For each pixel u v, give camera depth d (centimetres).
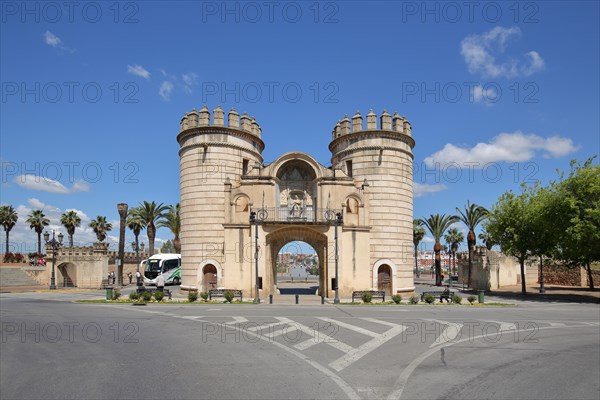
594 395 1098
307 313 2792
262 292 3997
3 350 1598
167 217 6944
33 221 8981
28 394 1071
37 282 5812
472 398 1067
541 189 4572
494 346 1719
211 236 4138
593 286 5588
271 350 1609
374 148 4350
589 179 3944
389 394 1092
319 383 1182
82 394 1071
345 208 4144
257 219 3928
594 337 1959
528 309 3206
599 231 3794
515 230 4559
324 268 4175
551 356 1541
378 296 3875
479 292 3672
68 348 1634
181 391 1098
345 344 1736
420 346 1708
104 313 2750
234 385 1155
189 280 4172
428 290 5656
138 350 1602
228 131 4278
